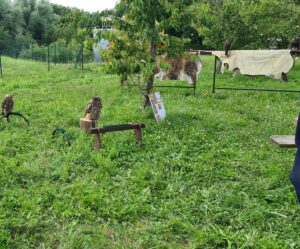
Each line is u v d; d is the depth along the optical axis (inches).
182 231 149.9
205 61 828.6
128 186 184.1
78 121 295.9
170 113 325.4
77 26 308.5
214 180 194.2
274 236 144.7
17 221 150.4
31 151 228.4
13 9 1683.1
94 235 146.0
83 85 510.9
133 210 160.9
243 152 233.6
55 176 194.5
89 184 185.0
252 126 296.7
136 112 328.5
